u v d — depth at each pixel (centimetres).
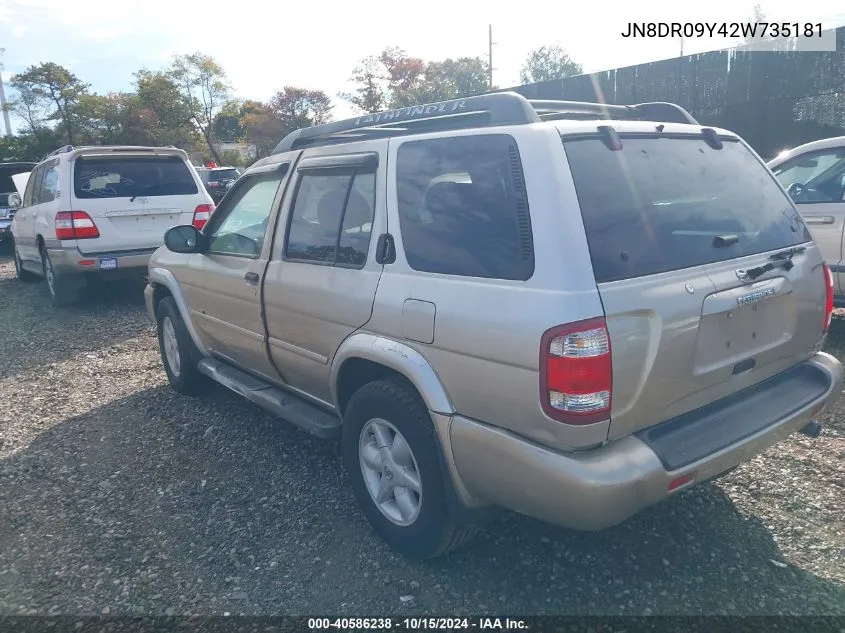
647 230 279
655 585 303
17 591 320
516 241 269
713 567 313
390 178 329
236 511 381
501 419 268
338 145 375
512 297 262
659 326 261
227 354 483
